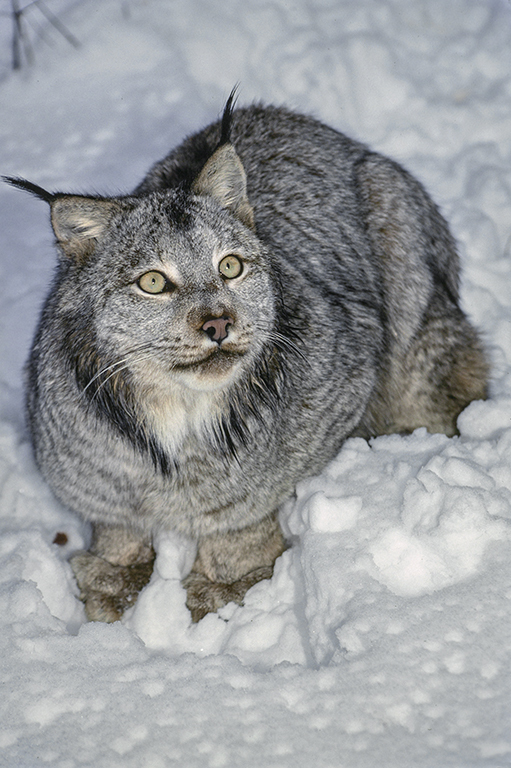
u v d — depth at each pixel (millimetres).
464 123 14742
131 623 8375
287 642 7906
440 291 10453
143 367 7406
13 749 6699
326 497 8492
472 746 6406
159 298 7191
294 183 10031
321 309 9031
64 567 8875
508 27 16141
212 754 6582
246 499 8562
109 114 15195
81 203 7324
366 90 15188
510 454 8914
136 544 9102
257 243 7863
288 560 8656
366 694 6852
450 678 6875
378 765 6344
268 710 6871
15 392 10828
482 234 12711
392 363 10320
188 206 7609
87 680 7273
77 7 17078
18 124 15062
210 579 8883
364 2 16531
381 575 7922
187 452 8102
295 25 16141
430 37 16156
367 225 10266
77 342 7609
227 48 15875
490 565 7801
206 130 10969
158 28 16422
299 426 8734
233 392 7984
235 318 7184
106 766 6539
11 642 7621
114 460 8133
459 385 10297
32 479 9820
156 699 7062
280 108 11383
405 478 8773
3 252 12719
